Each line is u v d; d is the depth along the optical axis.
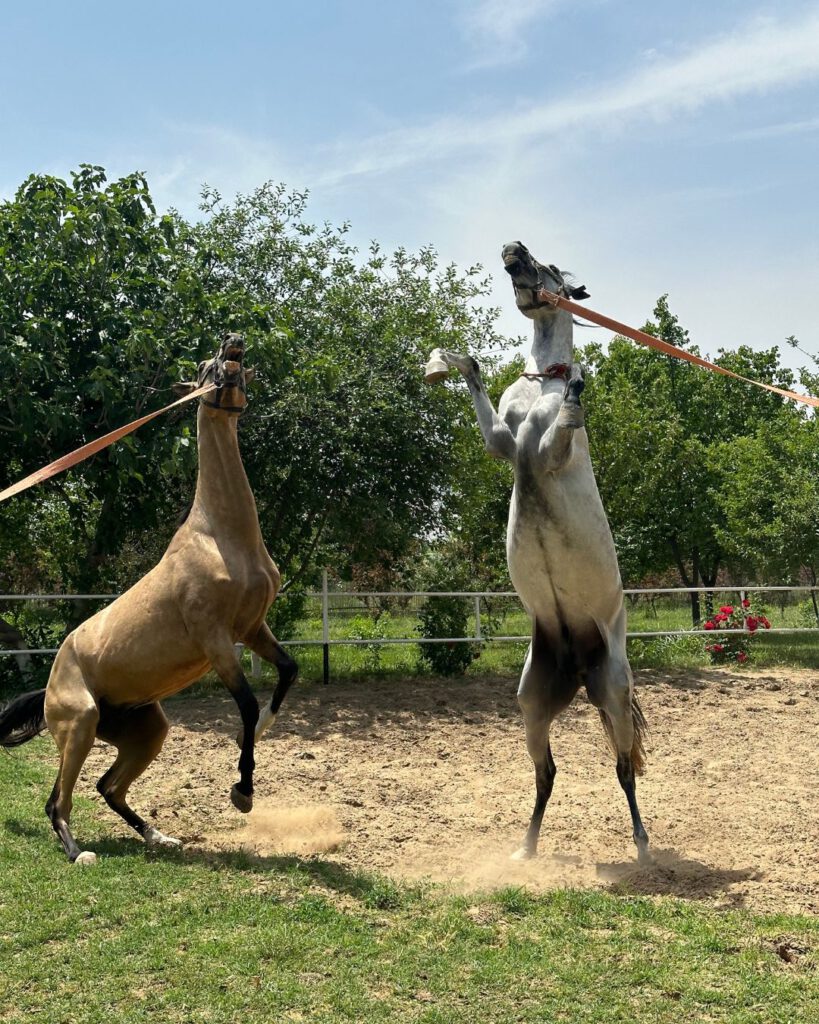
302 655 15.63
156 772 8.41
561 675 6.18
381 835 6.52
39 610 13.21
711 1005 3.92
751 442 20.78
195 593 6.02
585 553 5.71
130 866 5.60
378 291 15.45
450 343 15.09
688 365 26.23
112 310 11.82
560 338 6.03
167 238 12.98
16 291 11.53
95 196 12.19
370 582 18.69
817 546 18.17
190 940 4.50
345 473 13.92
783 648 17.23
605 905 4.96
